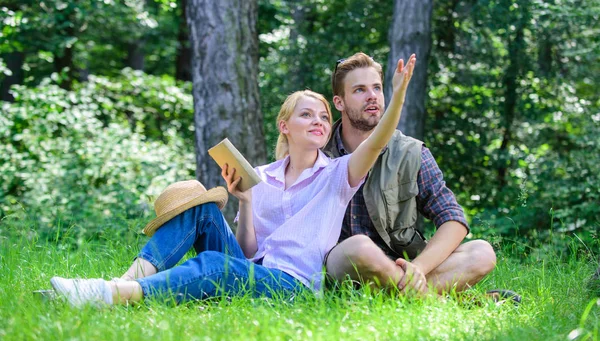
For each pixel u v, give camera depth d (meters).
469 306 4.16
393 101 4.01
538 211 9.48
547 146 12.72
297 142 4.44
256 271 4.11
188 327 3.37
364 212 4.56
